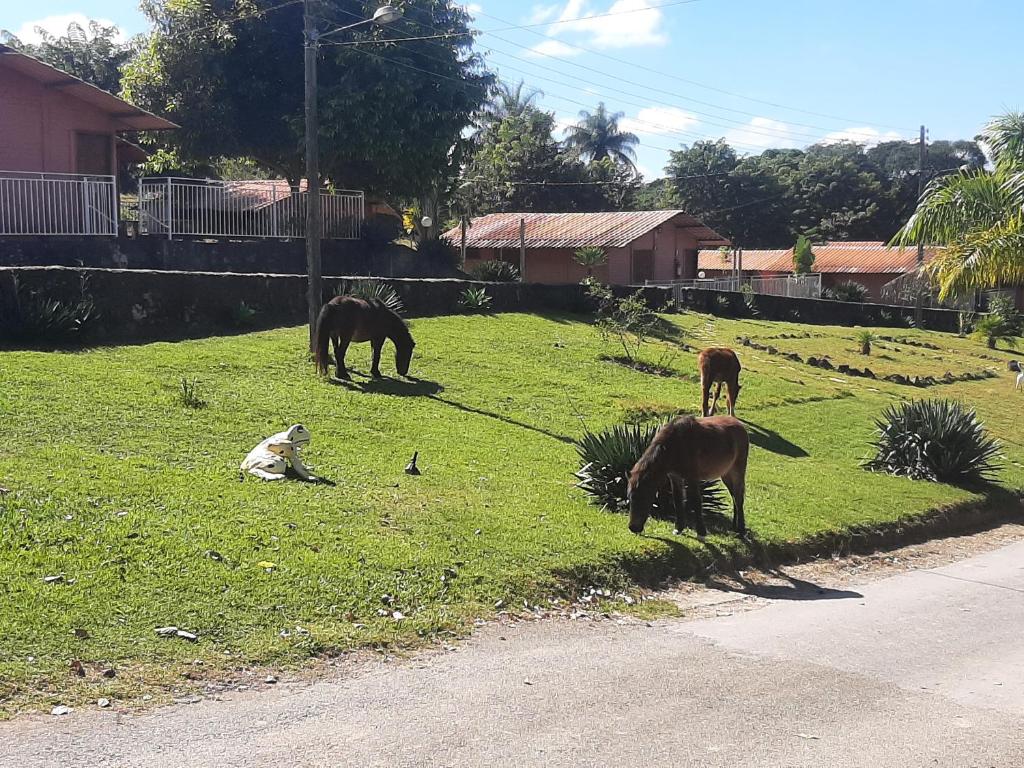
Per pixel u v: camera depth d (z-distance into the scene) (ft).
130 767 14.96
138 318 54.60
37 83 73.00
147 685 18.20
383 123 89.97
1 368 41.52
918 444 51.34
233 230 79.05
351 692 18.94
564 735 17.37
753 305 110.83
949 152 287.28
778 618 27.58
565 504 35.42
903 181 244.01
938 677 22.49
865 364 90.22
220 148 95.09
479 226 144.77
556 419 49.96
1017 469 56.75
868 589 32.50
